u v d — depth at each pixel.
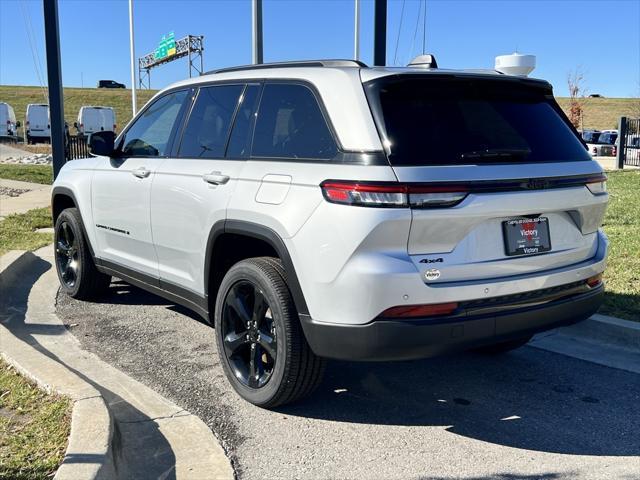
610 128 53.16
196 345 5.02
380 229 3.15
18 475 2.92
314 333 3.43
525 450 3.47
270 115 3.97
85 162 5.96
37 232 9.21
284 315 3.60
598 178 3.89
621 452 3.45
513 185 3.41
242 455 3.40
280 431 3.66
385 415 3.88
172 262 4.68
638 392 4.22
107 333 5.29
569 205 3.69
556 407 4.01
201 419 3.79
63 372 3.95
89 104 62.72
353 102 3.45
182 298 4.65
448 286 3.26
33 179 17.05
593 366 4.67
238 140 4.15
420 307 3.22
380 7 11.24
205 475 3.19
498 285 3.40
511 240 3.47
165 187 4.61
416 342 3.23
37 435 3.29
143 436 3.56
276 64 4.18
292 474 3.21
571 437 3.62
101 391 4.13
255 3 11.23
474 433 3.66
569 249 3.78
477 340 3.38
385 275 3.16
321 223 3.34
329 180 3.34
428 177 3.19
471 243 3.35
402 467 3.29
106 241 5.55
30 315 5.73
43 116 37.69
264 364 3.95
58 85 11.90
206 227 4.18
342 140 3.40
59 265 6.36
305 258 3.42
